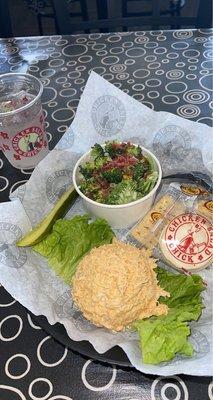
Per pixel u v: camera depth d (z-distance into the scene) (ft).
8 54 2.18
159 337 1.03
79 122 1.56
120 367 1.06
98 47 2.15
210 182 1.46
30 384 1.05
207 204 1.40
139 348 1.06
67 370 1.07
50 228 1.32
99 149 1.48
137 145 1.51
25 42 2.25
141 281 1.12
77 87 1.94
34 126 1.52
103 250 1.19
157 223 1.38
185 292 1.16
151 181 1.40
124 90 1.88
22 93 1.62
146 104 1.79
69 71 2.03
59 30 2.49
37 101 1.55
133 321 1.13
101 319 1.10
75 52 2.14
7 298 1.24
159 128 1.55
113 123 1.59
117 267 1.13
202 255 1.26
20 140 1.52
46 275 1.28
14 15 4.84
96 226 1.33
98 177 1.43
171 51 2.06
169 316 1.10
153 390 1.02
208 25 2.38
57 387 1.04
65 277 1.27
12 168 1.63
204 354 1.00
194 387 1.02
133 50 2.10
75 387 1.04
